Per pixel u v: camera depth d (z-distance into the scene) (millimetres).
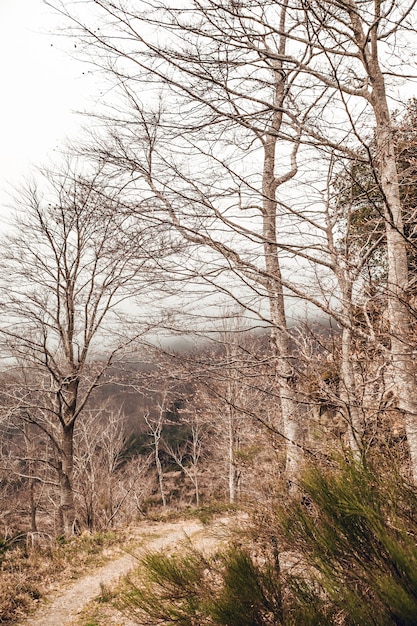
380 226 4012
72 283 11500
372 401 3605
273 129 3592
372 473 2635
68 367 11523
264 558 3066
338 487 2492
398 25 3086
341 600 2277
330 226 3742
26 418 10789
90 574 7023
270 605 2553
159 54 3109
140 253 3324
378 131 3289
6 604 5523
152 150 3326
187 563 2938
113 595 5789
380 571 2191
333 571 2414
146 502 21438
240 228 3271
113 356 4953
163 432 23656
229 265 3279
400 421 3451
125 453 23859
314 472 2727
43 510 19875
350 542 2395
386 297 3334
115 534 9648
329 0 2967
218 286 3363
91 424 17422
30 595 5992
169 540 8977
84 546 8523
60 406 11188
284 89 3805
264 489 3662
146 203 3291
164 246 3303
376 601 2195
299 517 2793
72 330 11711
